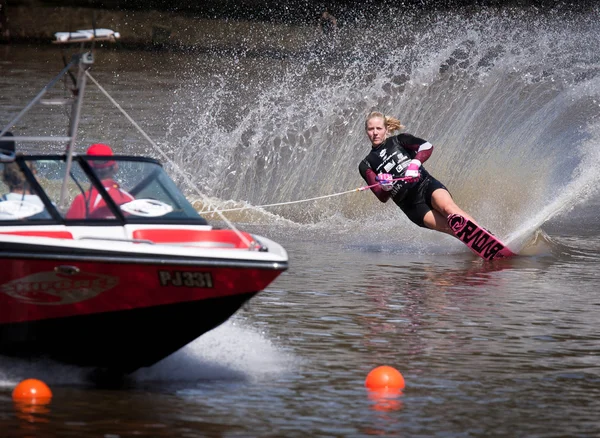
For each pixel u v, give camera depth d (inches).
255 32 4830.2
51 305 682.2
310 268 1109.7
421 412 639.8
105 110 2353.6
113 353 706.8
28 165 730.8
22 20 4537.4
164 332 692.1
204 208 1476.4
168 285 666.2
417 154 1218.0
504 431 608.1
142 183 757.3
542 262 1189.1
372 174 1232.2
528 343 812.6
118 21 4675.2
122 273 660.7
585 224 1471.5
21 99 2464.3
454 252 1244.5
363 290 999.6
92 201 729.6
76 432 588.4
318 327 850.1
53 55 3998.5
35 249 658.8
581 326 871.7
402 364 748.0
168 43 4722.0
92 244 657.6
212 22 4847.4
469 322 876.6
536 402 665.0
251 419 620.4
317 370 729.6
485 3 4507.9
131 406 642.8
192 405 647.8
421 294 987.9
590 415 641.0
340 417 627.2
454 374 724.7
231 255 666.2
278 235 1339.8
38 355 714.2
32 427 594.9
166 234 709.9
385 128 1234.0
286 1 5260.8
